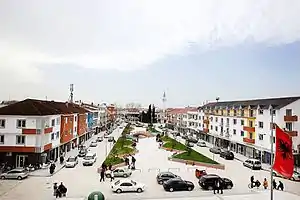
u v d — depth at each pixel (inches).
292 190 1358.3
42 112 1797.5
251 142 2394.2
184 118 4815.5
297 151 1995.6
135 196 1210.0
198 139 3870.6
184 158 2183.8
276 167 887.7
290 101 2079.2
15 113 1733.5
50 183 1419.8
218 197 1100.5
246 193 1241.4
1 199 1147.3
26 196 1193.4
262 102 2431.1
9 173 1491.1
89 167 1852.9
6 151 1727.4
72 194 1226.0
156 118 7815.0
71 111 2672.2
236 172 1804.9
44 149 1796.3
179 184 1309.1
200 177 1454.2
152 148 2967.5
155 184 1438.2
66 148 2475.4
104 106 6358.3
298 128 2034.9
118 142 3184.1
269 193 1163.3
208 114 3555.6
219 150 2591.0
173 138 3823.8
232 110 2829.7
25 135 1733.5
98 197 1030.4
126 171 1598.2
